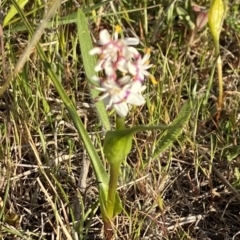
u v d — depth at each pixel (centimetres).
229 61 57
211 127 50
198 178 46
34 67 48
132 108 48
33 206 43
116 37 31
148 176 43
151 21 59
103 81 32
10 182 43
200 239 43
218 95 52
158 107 48
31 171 44
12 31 49
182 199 45
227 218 44
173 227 42
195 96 51
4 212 40
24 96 46
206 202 45
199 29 57
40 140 46
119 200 38
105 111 39
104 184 38
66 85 51
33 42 34
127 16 55
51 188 42
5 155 43
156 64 53
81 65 53
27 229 42
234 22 58
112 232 39
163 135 46
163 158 46
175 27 59
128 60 31
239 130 49
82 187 43
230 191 45
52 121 47
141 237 41
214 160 47
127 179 43
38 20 52
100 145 43
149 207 43
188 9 57
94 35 55
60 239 39
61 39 51
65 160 45
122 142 33
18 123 45
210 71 55
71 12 54
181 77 51
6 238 40
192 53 57
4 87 36
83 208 40
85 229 41
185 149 47
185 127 47
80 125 37
